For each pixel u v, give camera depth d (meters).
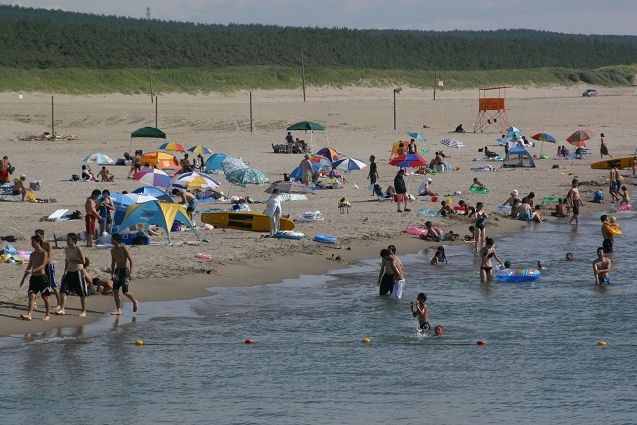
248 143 183.38
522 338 55.66
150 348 52.44
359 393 46.38
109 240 75.56
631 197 120.81
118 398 45.22
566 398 45.97
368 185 122.62
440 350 53.25
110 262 68.44
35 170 139.50
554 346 54.19
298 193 113.06
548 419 43.28
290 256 76.00
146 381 47.47
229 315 59.28
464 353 52.72
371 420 42.94
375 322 58.56
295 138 191.25
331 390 46.69
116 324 56.44
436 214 97.94
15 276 64.06
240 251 76.06
